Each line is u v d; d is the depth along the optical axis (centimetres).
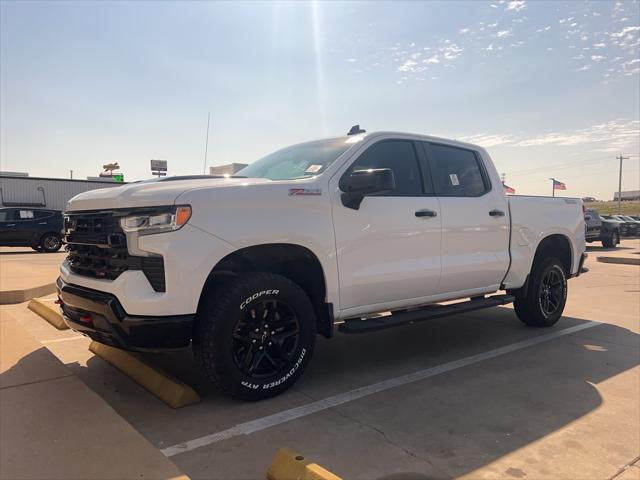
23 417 296
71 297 362
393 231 436
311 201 384
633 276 1155
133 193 337
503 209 544
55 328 575
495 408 364
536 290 595
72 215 385
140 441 270
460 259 494
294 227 371
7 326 496
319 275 401
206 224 334
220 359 341
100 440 270
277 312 373
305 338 383
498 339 564
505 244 546
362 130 481
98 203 353
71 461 248
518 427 333
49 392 333
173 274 322
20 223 1853
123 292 322
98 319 342
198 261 329
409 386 409
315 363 471
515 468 280
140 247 325
